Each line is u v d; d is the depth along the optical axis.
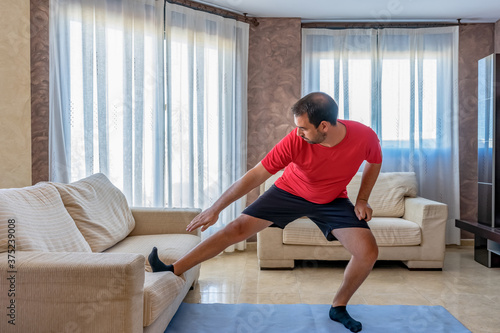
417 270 3.31
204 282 2.96
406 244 3.27
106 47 3.06
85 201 2.29
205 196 3.74
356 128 2.03
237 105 3.93
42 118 2.80
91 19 2.94
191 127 3.60
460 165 4.22
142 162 3.28
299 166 2.06
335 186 2.12
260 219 2.17
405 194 3.72
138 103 3.25
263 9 3.85
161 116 3.38
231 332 2.07
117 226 2.44
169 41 3.46
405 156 4.13
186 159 3.61
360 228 2.09
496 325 2.18
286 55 4.09
